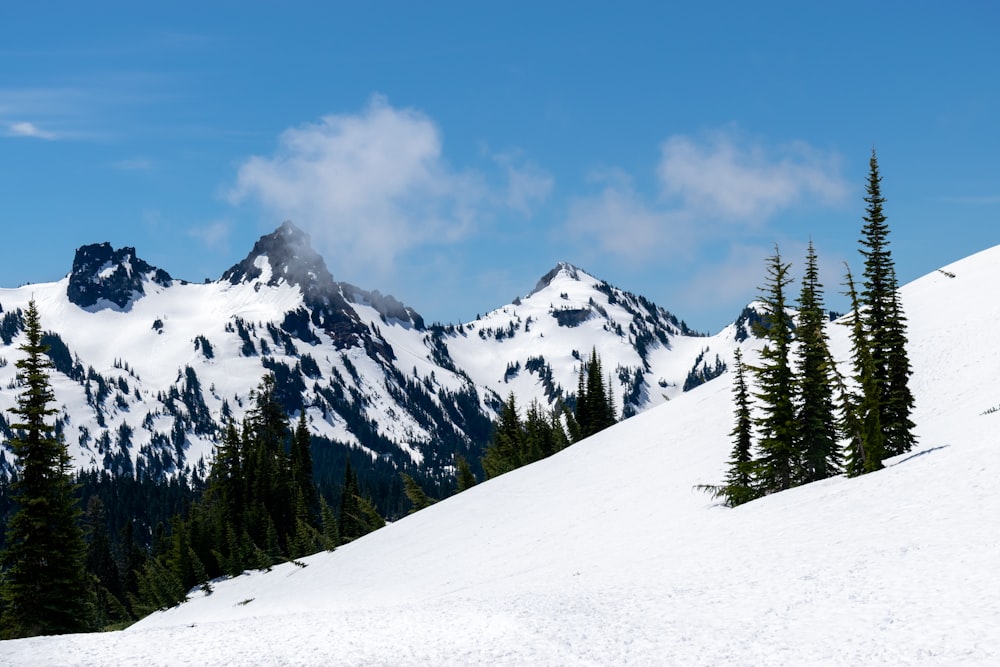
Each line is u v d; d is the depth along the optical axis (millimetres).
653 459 72250
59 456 47219
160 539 120125
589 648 19922
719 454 66438
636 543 44906
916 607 19188
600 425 116438
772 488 48219
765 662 17500
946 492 29547
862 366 47625
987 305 78125
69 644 23344
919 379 67688
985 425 44906
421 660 19875
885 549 24719
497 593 33250
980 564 21047
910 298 93562
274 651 21469
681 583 27062
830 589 22156
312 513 116125
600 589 28516
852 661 16750
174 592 88812
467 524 67625
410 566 59500
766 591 23438
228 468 113688
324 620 26172
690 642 19594
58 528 46438
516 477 80500
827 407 48000
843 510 32188
